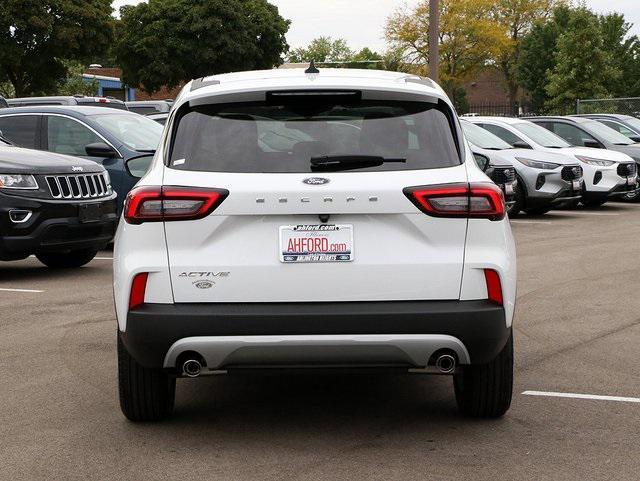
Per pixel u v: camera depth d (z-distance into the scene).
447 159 4.93
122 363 5.23
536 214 19.27
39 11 50.34
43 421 5.49
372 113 5.02
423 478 4.48
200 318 4.68
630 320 8.51
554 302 9.42
